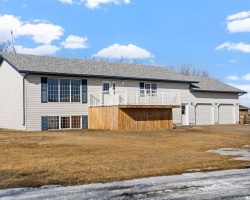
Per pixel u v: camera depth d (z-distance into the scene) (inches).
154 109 925.2
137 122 889.5
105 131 836.6
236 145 598.5
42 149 499.2
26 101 849.5
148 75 1089.4
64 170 336.2
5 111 949.8
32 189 261.1
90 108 956.0
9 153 453.4
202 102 1209.4
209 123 1226.0
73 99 929.5
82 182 286.7
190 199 235.9
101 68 1039.0
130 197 240.5
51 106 888.9
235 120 1305.4
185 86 1167.0
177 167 361.4
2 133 771.4
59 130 872.3
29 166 355.6
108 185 276.5
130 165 370.6
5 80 950.4
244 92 1318.9
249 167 367.9
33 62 922.7
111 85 998.4
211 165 377.1
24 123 846.5
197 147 563.8
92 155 444.5
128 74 1040.8
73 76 920.9
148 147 551.5
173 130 893.2
